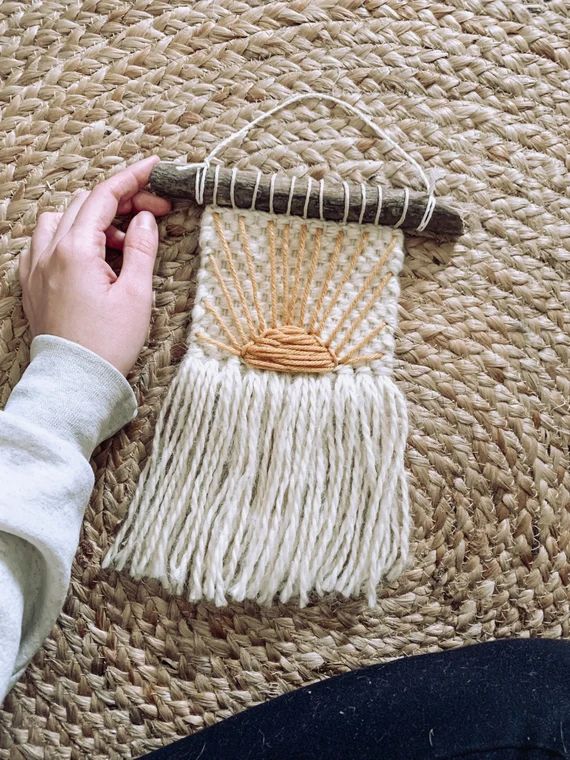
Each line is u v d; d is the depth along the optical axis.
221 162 0.78
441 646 0.75
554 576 0.76
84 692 0.73
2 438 0.62
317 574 0.72
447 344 0.77
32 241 0.76
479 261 0.78
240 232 0.76
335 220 0.75
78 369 0.68
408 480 0.75
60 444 0.64
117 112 0.79
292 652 0.74
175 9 0.80
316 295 0.75
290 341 0.73
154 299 0.77
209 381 0.73
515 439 0.76
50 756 0.72
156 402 0.75
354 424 0.73
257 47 0.79
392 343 0.74
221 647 0.74
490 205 0.78
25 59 0.79
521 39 0.80
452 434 0.76
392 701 0.62
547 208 0.79
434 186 0.78
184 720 0.73
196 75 0.79
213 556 0.71
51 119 0.79
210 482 0.73
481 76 0.80
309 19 0.80
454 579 0.75
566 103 0.80
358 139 0.78
